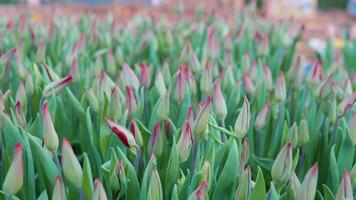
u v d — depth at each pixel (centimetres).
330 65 180
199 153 91
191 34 193
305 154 108
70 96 107
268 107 103
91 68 131
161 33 175
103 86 100
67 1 428
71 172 79
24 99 104
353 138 96
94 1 395
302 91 131
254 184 87
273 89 118
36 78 115
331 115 109
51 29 168
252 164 106
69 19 211
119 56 145
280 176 86
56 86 102
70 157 78
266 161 104
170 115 106
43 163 84
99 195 76
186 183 84
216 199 86
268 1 308
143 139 96
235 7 342
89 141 100
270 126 111
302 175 106
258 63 141
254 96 115
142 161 91
